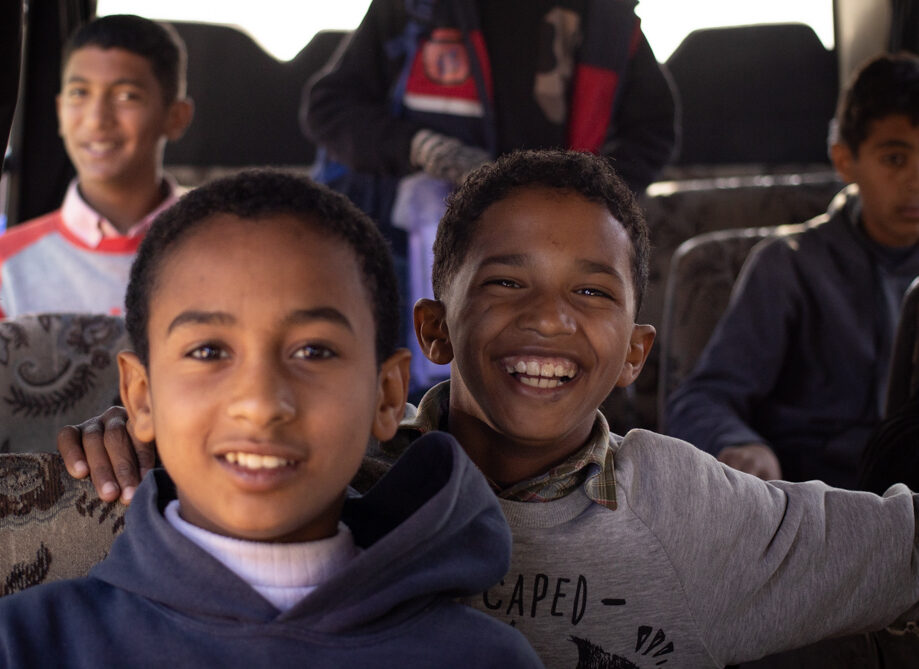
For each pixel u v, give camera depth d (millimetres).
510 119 2395
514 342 1030
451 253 1112
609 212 1066
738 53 3369
